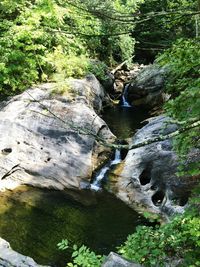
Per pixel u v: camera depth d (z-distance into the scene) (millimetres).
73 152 11609
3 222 9219
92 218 9664
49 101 12570
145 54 25000
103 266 4457
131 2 12656
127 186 10836
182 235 4773
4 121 11797
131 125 15562
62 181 11133
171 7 8133
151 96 18094
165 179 10156
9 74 13641
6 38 13742
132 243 4938
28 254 8078
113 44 20812
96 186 11211
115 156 12305
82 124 12047
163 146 10805
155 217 5711
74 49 16078
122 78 21047
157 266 4680
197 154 6262
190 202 4387
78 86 14102
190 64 4301
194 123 3322
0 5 14031
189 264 4375
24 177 11141
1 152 11367
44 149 11594
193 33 8766
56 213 9812
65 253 8188
